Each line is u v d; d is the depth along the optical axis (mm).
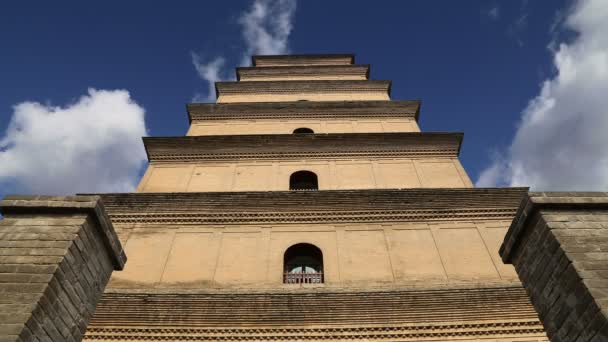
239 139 20078
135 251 14758
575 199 8250
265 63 33188
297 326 12180
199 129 22688
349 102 23891
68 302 7637
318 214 15883
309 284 13672
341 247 14828
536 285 8203
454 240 15102
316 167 19422
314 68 30391
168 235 15391
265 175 18953
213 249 14844
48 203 8398
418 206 15992
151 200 16047
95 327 12188
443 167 19438
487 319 12328
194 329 12180
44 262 7434
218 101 26219
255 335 12117
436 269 14109
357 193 16047
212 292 12430
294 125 23141
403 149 20141
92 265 8484
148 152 19812
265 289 12711
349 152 20031
